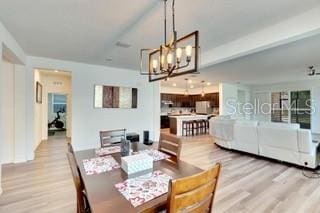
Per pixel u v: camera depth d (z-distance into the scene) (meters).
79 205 1.32
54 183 2.95
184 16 2.33
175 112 11.05
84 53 3.99
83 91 4.87
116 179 1.40
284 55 4.00
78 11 2.25
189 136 7.50
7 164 3.86
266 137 4.16
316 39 3.03
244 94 9.71
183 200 0.99
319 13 2.12
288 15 2.31
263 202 2.41
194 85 9.91
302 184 2.94
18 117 3.99
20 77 4.00
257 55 3.98
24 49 3.72
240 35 2.94
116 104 5.38
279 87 8.74
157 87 6.20
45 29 2.77
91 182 1.35
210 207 1.22
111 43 3.36
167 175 1.47
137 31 2.83
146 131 5.70
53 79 6.86
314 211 2.20
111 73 5.30
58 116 9.45
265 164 3.95
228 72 5.98
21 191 2.68
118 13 2.29
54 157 4.40
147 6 2.12
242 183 2.98
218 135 5.43
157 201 1.10
